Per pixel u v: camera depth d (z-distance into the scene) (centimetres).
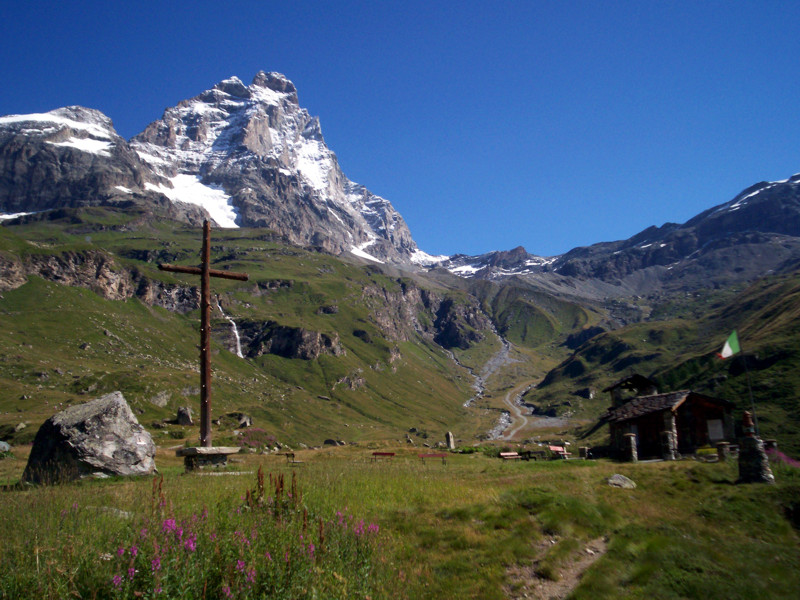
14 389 12900
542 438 15888
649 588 1337
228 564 1075
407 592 1251
